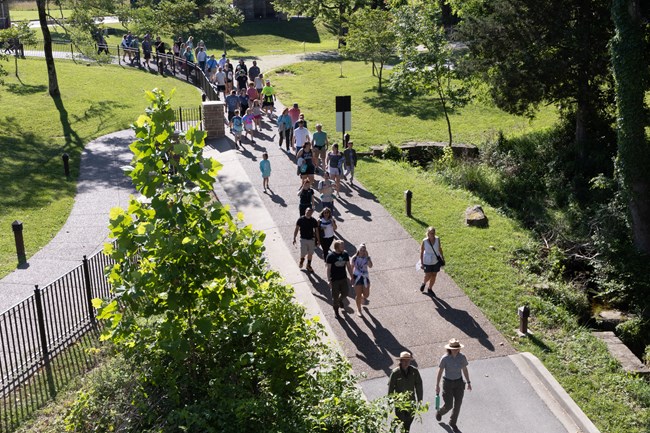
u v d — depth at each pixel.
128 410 8.58
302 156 23.06
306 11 57.81
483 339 15.69
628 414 13.17
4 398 11.96
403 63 33.38
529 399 13.69
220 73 36.91
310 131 32.09
